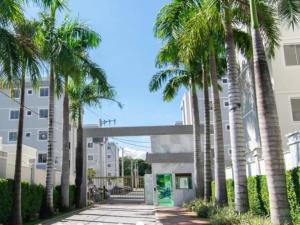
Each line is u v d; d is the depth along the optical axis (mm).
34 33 18047
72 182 35656
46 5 16812
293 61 21016
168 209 26984
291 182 12055
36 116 52438
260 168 17391
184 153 33344
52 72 23172
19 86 15789
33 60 15492
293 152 13242
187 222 17312
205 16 14992
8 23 14039
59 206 25531
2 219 17141
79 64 24250
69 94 29312
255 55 11359
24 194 19703
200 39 15422
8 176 20750
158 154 33469
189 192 32469
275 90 20703
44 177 26250
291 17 12992
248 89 23609
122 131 33562
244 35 19281
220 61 23750
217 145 18625
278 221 10273
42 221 19859
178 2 18234
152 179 35250
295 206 11805
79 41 26016
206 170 22859
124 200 41375
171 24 18203
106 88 26422
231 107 15344
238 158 14891
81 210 27672
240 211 14539
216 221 14336
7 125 52156
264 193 14445
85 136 33469
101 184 54844
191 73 26141
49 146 22734
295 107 20484
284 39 21234
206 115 23219
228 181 20406
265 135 10805
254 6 11695
